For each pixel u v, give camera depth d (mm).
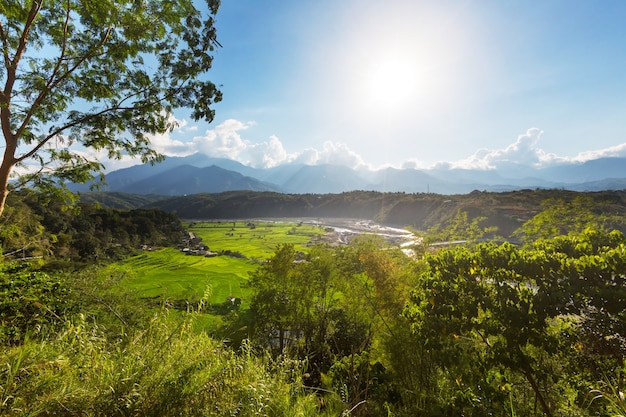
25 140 10195
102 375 3246
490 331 5641
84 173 10539
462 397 6285
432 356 6992
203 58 10188
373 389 8781
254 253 89000
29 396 2787
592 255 5160
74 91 9844
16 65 8453
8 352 3260
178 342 4227
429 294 6426
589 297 4777
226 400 3633
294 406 4207
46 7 9273
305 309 23578
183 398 3320
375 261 12266
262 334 22656
